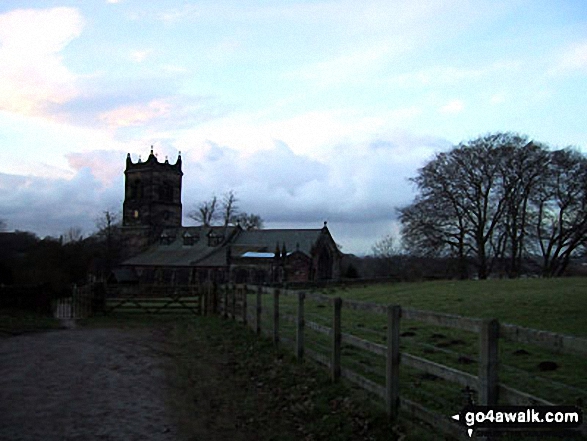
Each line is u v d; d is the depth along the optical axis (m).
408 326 14.41
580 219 49.09
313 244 69.00
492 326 4.96
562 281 28.17
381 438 6.27
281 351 11.98
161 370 11.42
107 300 27.34
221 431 7.12
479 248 51.47
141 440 6.68
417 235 53.25
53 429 7.06
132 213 85.56
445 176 52.19
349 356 10.64
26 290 27.64
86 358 13.00
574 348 4.08
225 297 22.73
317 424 7.12
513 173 50.34
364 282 50.38
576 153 49.91
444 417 5.74
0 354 13.52
